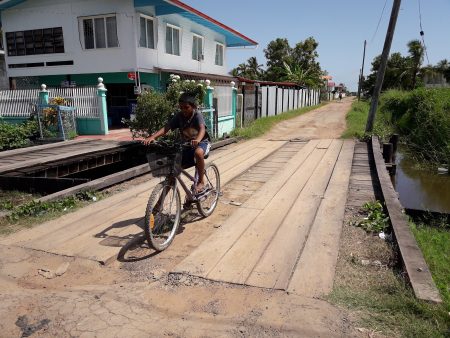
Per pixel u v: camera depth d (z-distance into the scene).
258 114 19.81
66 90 13.59
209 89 11.77
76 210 5.58
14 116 14.05
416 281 3.14
